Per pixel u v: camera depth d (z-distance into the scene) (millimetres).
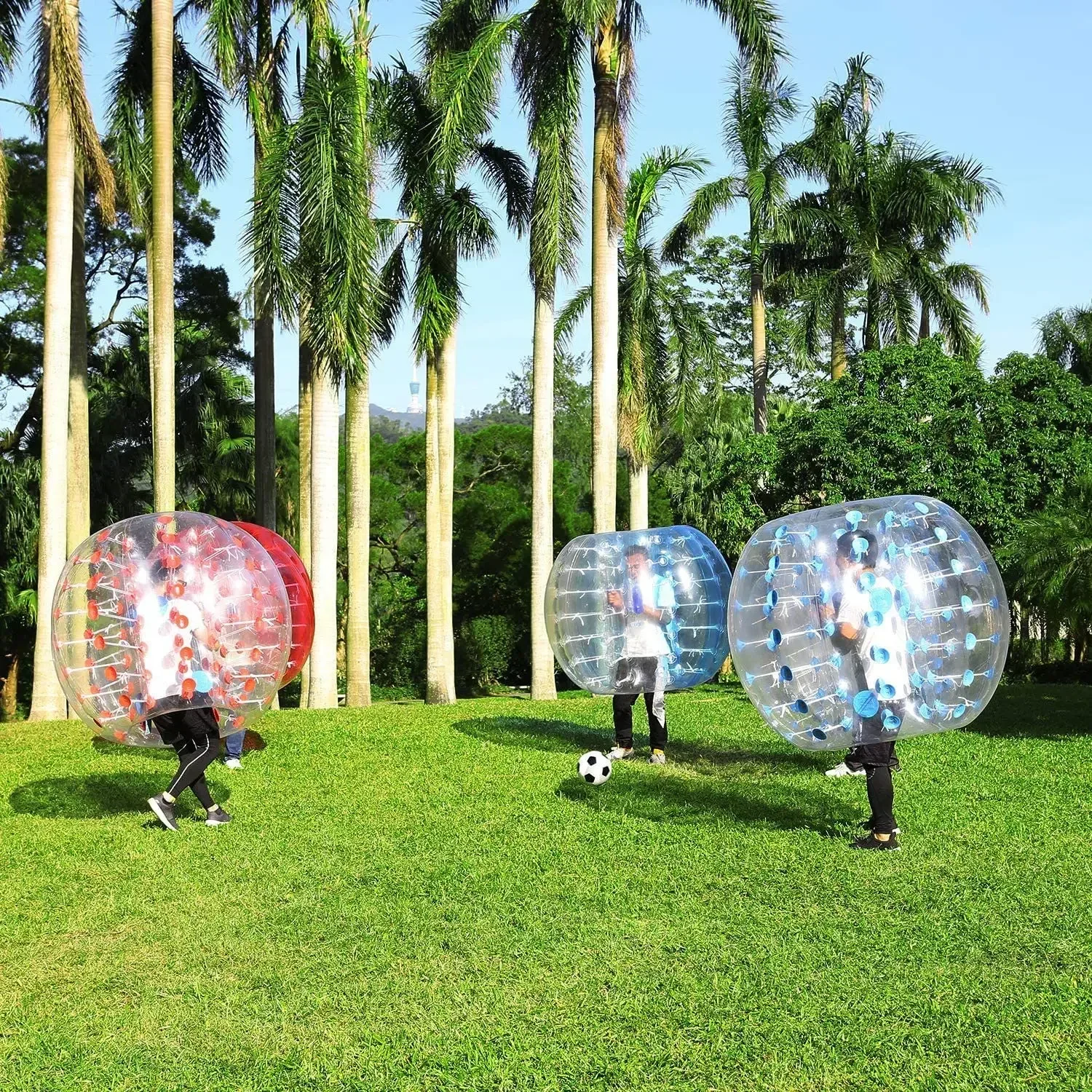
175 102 19172
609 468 19891
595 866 7289
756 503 23125
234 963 5668
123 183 20562
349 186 17391
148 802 8828
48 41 17125
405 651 32531
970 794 9586
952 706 7484
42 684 17438
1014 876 6879
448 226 20281
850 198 27172
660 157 23469
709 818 8680
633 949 5715
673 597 11023
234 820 8906
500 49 18609
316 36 17984
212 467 28531
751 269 27859
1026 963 5418
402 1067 4477
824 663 7465
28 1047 4723
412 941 5922
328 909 6492
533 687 20203
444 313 20625
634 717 15703
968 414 19672
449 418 21344
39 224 27312
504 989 5227
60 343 17281
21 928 6281
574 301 24750
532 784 10289
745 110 26703
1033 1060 4395
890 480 20078
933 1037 4621
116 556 8461
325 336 17766
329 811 9242
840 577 7449
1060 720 15227
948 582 7461
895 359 20859
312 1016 4996
